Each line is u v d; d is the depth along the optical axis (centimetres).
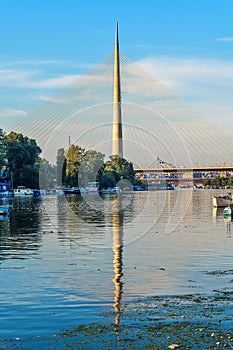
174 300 2320
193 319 2053
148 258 3406
